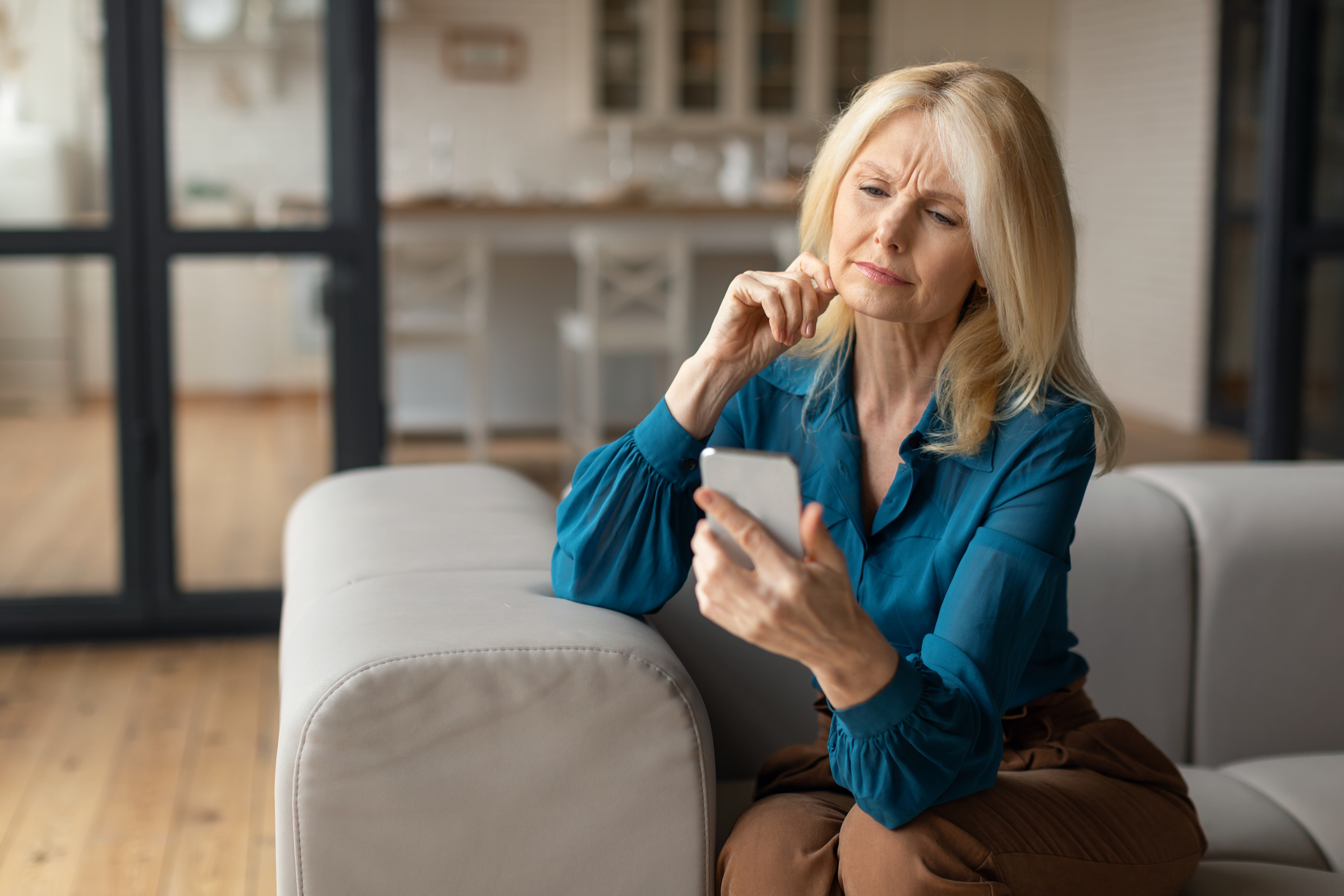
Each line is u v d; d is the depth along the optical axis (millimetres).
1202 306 5852
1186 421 5988
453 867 945
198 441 2953
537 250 5137
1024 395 1015
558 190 7086
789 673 1366
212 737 2434
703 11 7109
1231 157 5633
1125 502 1466
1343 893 1079
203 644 2982
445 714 931
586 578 1083
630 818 967
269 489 3000
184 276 2869
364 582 1157
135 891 1838
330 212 2908
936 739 877
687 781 973
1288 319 3072
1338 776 1349
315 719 917
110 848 1970
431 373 5961
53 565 2951
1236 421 5684
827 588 812
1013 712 1114
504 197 5797
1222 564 1449
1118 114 6621
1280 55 2990
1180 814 1063
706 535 826
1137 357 6480
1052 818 974
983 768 922
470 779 939
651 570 1082
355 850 930
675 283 4938
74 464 2918
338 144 2889
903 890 899
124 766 2291
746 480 814
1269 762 1408
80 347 2863
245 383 2949
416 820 935
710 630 1357
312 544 1370
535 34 6953
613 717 955
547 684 942
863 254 1003
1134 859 993
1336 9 2992
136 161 2801
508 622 1000
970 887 897
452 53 6871
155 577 2965
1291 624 1460
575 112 7000
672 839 976
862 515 1089
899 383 1089
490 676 935
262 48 2832
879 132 998
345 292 2939
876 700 858
